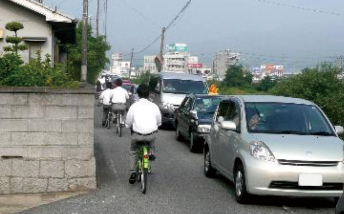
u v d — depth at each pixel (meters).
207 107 16.03
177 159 13.63
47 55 11.77
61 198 8.90
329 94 20.30
